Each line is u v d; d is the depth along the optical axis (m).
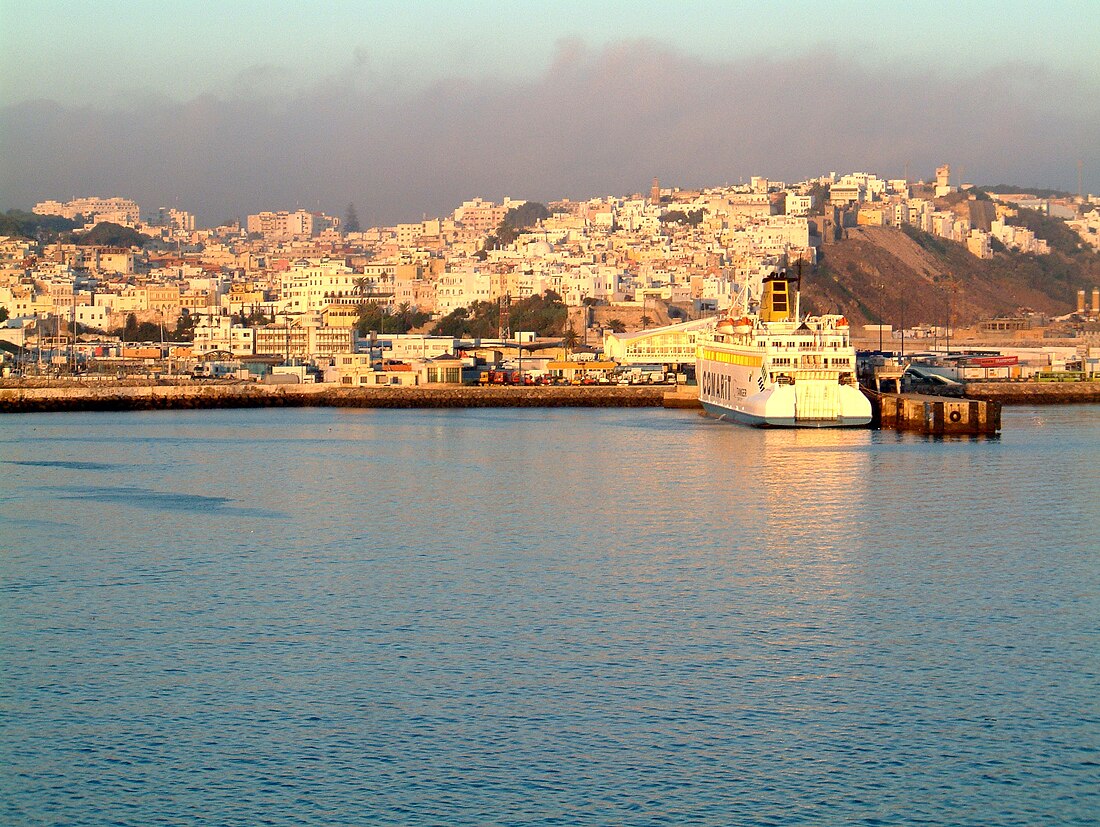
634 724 96.56
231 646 113.38
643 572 137.88
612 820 83.81
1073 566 140.25
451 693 102.19
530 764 90.56
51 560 144.88
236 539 155.75
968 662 109.19
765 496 183.12
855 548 149.00
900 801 86.06
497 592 129.88
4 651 112.31
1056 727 96.44
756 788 87.50
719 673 106.38
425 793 86.94
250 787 87.69
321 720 97.31
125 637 116.12
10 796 86.75
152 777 89.06
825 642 114.12
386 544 152.50
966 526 161.12
